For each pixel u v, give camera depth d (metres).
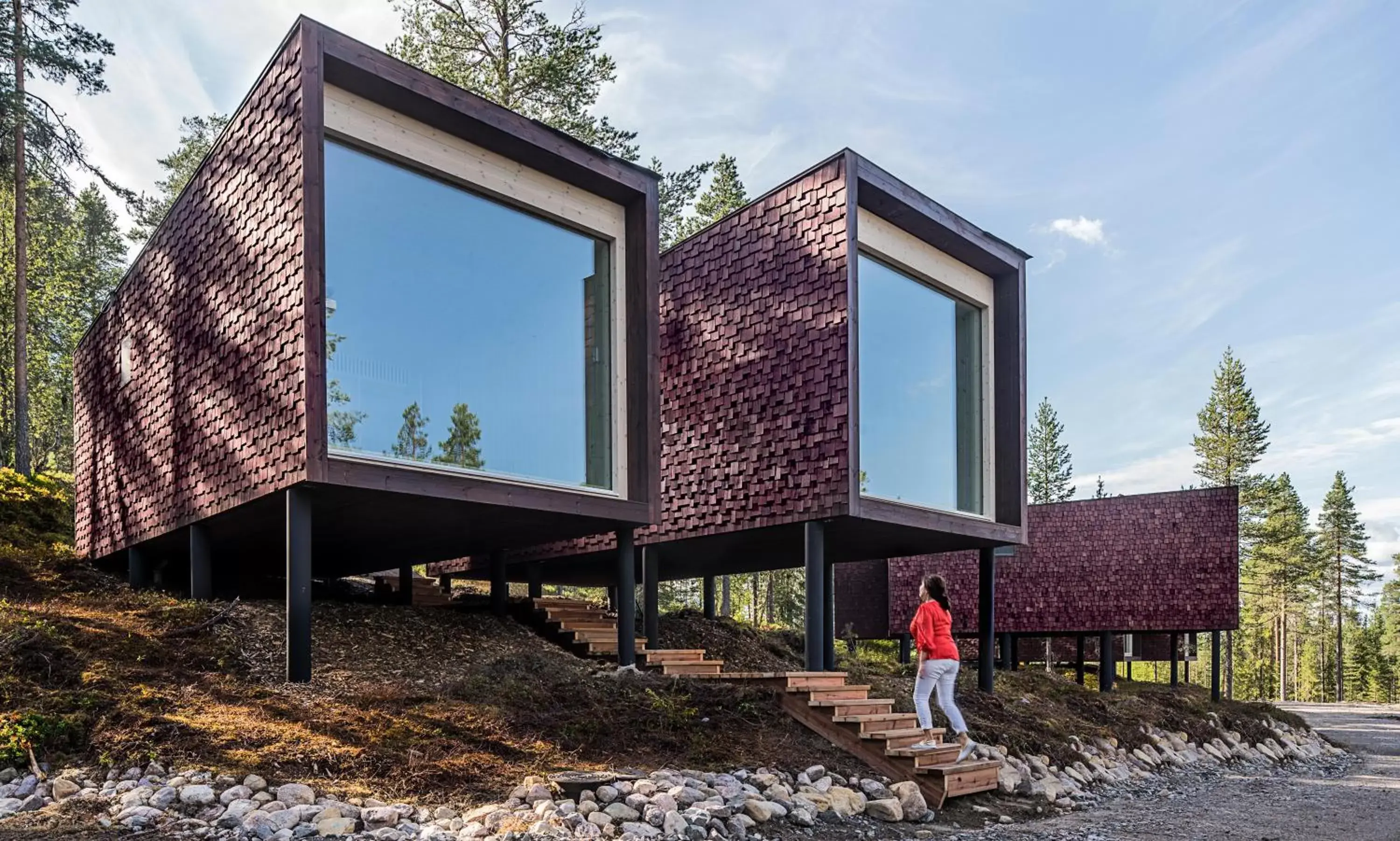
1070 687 16.58
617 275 11.03
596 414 10.74
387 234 8.84
